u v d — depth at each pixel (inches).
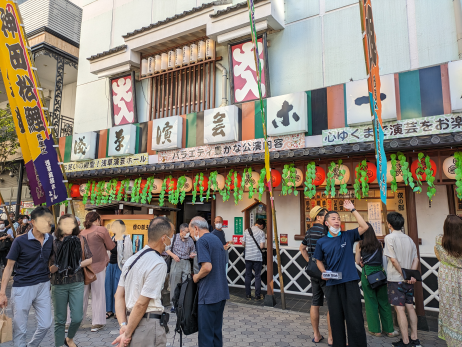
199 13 326.0
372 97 147.9
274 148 255.8
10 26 187.8
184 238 240.2
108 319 222.2
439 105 201.0
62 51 466.3
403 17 260.8
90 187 366.0
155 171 304.3
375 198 264.1
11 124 503.8
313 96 249.1
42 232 145.6
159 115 370.6
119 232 234.1
